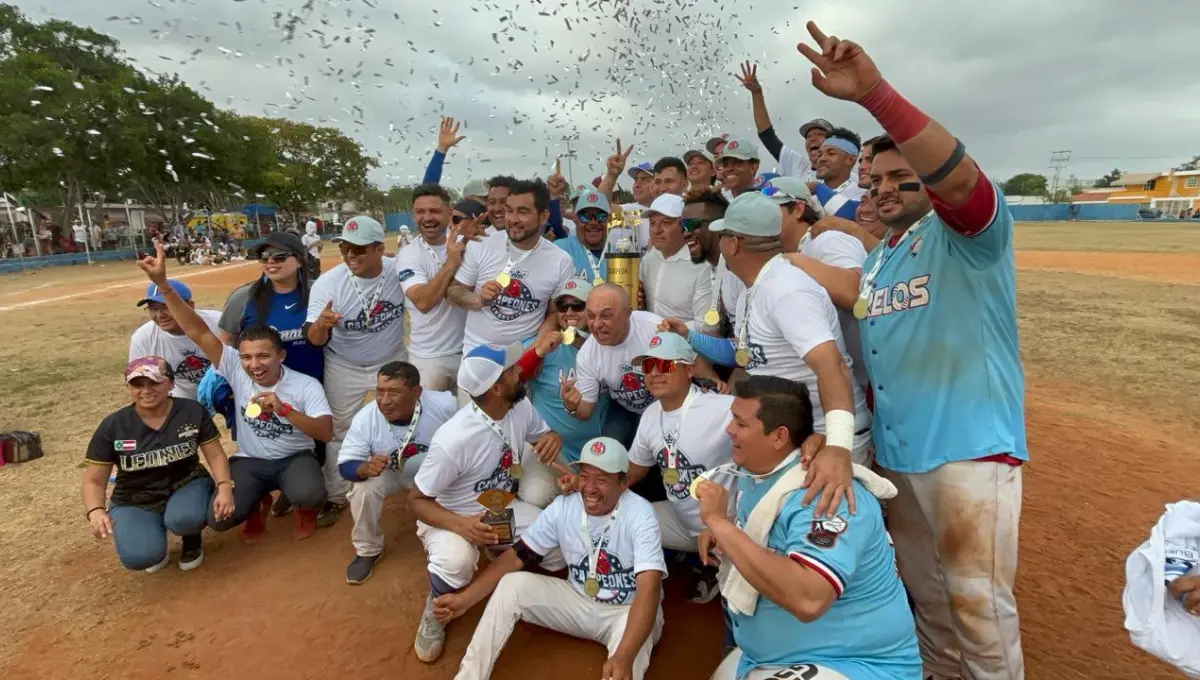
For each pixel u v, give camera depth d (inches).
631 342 170.4
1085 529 196.5
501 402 154.8
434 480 152.9
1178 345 422.0
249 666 143.4
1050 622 153.1
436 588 149.9
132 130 1075.9
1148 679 133.6
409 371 173.0
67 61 1119.6
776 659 103.0
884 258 119.1
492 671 139.5
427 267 219.0
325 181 1929.1
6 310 690.8
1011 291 107.3
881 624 97.4
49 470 249.1
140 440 175.3
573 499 143.1
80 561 186.5
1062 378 358.0
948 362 107.9
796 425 100.8
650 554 132.0
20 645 150.1
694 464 146.9
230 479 184.4
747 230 124.8
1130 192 3540.8
